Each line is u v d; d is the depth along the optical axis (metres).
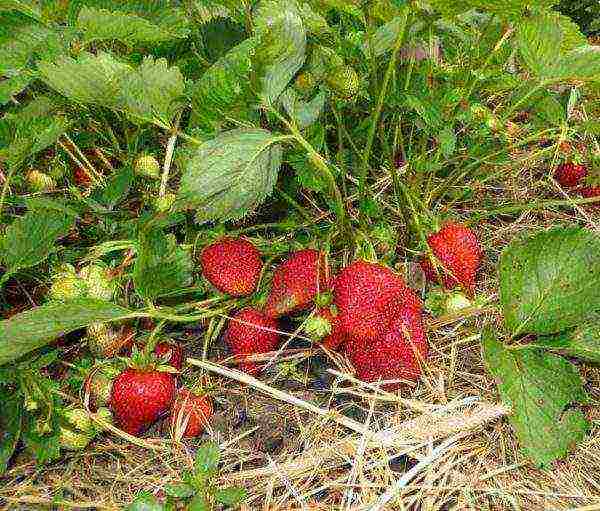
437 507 0.31
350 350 0.36
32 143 0.36
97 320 0.32
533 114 0.48
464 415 0.34
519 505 0.32
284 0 0.33
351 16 0.42
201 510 0.29
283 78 0.32
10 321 0.28
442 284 0.38
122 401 0.34
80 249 0.39
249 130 0.32
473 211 0.46
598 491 0.32
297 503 0.32
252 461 0.34
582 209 0.47
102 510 0.32
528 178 0.50
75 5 0.36
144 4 0.37
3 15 0.35
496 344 0.34
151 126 0.43
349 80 0.35
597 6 0.62
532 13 0.33
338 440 0.34
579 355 0.35
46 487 0.33
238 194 0.33
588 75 0.34
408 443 0.33
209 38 0.39
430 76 0.41
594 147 0.50
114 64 0.32
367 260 0.35
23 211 0.44
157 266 0.35
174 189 0.44
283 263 0.37
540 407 0.33
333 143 0.44
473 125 0.42
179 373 0.37
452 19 0.36
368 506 0.31
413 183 0.42
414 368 0.35
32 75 0.35
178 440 0.34
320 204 0.44
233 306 0.38
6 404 0.33
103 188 0.40
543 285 0.35
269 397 0.37
